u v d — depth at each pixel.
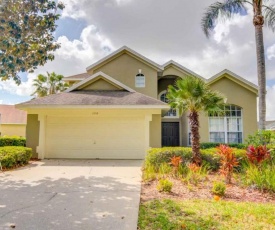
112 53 20.31
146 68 20.48
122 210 5.96
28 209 5.98
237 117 19.52
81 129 14.86
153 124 14.84
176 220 5.33
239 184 8.60
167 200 6.77
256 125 19.02
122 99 14.98
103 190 7.78
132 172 10.75
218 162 10.77
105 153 14.69
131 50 20.31
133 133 14.76
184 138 21.11
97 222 5.21
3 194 7.24
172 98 12.14
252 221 5.32
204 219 5.39
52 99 14.97
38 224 5.08
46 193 7.38
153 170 10.48
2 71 7.41
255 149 9.33
